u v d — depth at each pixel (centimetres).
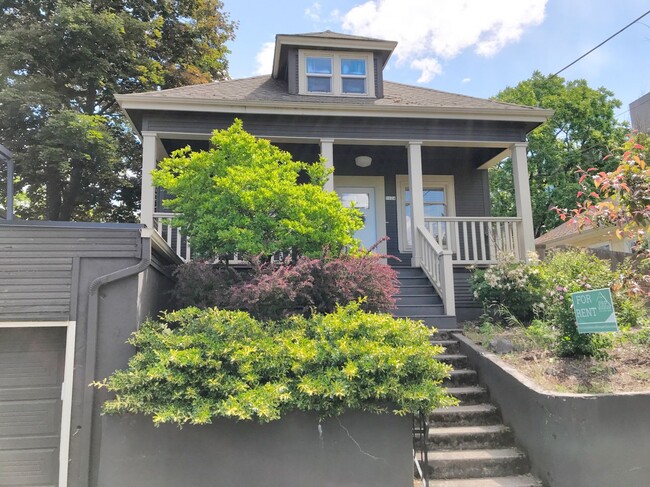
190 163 630
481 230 952
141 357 423
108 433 394
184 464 394
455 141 965
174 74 1769
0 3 1456
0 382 452
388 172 1141
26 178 1419
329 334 464
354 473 405
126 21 1523
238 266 794
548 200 2209
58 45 1397
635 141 537
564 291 558
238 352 421
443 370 441
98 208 1781
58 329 464
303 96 1029
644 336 568
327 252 617
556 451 421
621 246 1445
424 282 861
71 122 1288
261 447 402
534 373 500
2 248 447
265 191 591
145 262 460
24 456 443
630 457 415
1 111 1312
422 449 445
